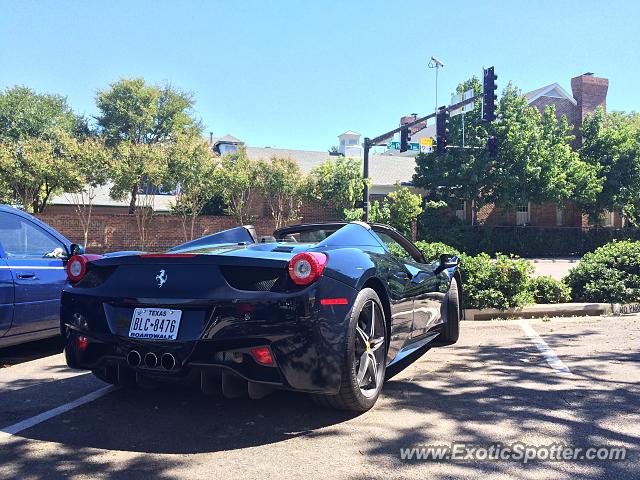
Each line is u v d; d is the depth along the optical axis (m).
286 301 2.97
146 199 25.38
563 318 7.48
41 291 5.01
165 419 3.37
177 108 35.25
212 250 3.60
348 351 3.14
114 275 3.42
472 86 28.34
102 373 3.56
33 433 3.15
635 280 8.23
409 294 4.29
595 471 2.63
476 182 27.62
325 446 2.93
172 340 3.05
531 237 30.08
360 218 22.52
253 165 25.44
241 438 3.05
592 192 29.52
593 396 3.83
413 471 2.63
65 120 32.91
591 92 36.34
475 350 5.41
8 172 21.47
